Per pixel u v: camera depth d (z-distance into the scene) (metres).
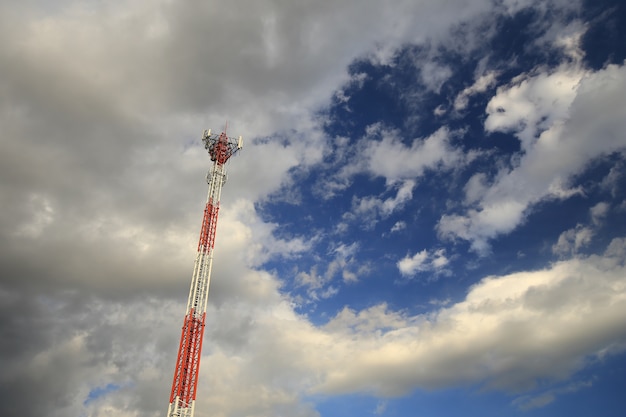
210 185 156.88
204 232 147.88
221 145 165.38
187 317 134.00
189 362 128.62
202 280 140.25
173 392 123.69
